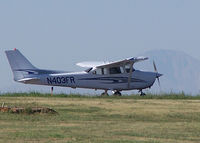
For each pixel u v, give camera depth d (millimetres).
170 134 57438
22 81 121438
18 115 69438
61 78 121688
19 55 121812
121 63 122250
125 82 123375
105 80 122625
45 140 52406
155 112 74938
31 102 88000
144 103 88312
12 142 51156
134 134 56812
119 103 87875
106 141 52125
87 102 89562
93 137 54438
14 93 110375
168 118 69812
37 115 70062
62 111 75062
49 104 84500
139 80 124125
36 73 122000
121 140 52875
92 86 122688
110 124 64125
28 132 56812
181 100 98562
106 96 108750
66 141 51906
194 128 61750
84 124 63750
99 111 75500
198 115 72438
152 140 53594
